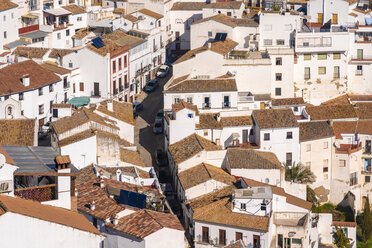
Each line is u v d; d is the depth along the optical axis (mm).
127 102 188250
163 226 102875
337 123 182125
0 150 84250
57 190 86312
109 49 193750
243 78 192875
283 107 188625
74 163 142750
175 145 164375
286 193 144250
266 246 130125
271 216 132875
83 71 191500
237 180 150625
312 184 174250
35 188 85188
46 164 91812
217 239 134000
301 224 135250
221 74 192125
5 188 79938
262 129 167500
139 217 106188
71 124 147500
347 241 149375
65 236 76750
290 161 171125
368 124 181500
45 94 179250
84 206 109750
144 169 148125
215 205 136625
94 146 143375
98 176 124625
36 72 180500
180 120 165375
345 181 174625
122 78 199625
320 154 173750
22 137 140500
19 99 172500
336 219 169250
